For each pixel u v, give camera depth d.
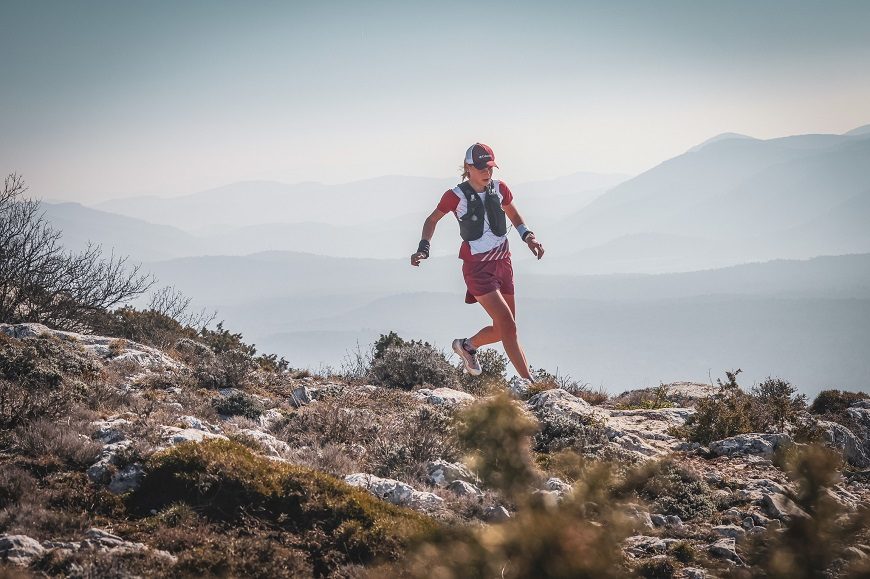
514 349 21.05
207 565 11.19
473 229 20.53
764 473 19.08
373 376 30.78
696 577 12.06
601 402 32.09
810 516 6.50
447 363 31.61
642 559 13.11
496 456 6.94
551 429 20.94
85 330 34.19
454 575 6.20
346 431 20.41
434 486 16.73
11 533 11.71
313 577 11.72
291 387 27.03
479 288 20.88
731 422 23.00
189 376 25.19
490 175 20.39
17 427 15.91
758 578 6.45
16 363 20.20
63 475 14.08
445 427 20.19
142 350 28.55
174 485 13.88
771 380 33.66
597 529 6.18
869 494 17.83
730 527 14.45
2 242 33.84
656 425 25.23
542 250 21.06
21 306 34.16
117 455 14.68
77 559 10.85
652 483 16.19
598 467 6.62
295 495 13.70
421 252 19.95
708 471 19.16
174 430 16.78
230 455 14.46
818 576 6.29
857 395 32.66
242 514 13.20
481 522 14.01
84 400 19.27
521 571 6.05
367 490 15.28
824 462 6.61
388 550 12.27
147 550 11.54
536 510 6.33
